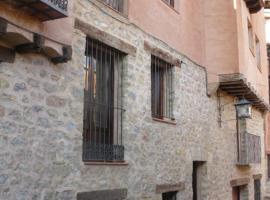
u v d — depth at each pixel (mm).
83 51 7309
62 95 6766
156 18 9875
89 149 7543
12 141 5809
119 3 8742
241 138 15266
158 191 9289
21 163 5922
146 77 9234
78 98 7113
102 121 8086
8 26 5355
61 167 6641
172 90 10391
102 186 7535
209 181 12180
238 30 12789
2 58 5684
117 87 8508
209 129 12422
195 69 11789
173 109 10320
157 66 10156
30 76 6156
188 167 10805
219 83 12633
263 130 19188
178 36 10914
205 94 12352
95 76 8000
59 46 6316
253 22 16312
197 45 12141
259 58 17688
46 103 6434
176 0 11109
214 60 12633
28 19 5695
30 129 6113
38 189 6180
